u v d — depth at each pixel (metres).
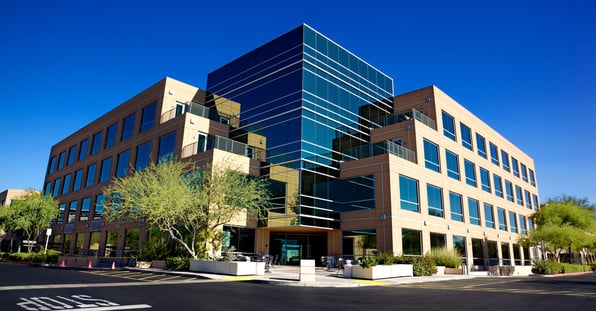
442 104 36.22
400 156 29.52
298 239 31.11
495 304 11.26
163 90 34.62
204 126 32.31
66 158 50.25
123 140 38.69
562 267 36.25
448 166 35.03
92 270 23.94
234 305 10.09
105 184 39.50
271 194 28.89
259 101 32.62
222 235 24.16
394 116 33.50
